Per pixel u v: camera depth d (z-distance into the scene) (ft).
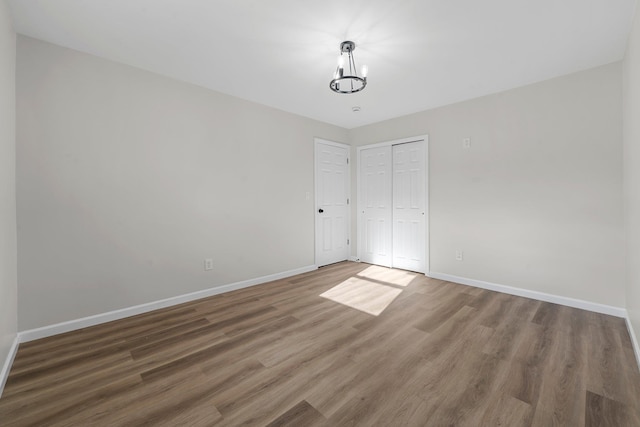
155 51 7.77
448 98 11.18
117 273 8.31
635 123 6.32
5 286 5.69
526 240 9.95
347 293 10.50
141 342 6.91
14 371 5.72
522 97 9.95
